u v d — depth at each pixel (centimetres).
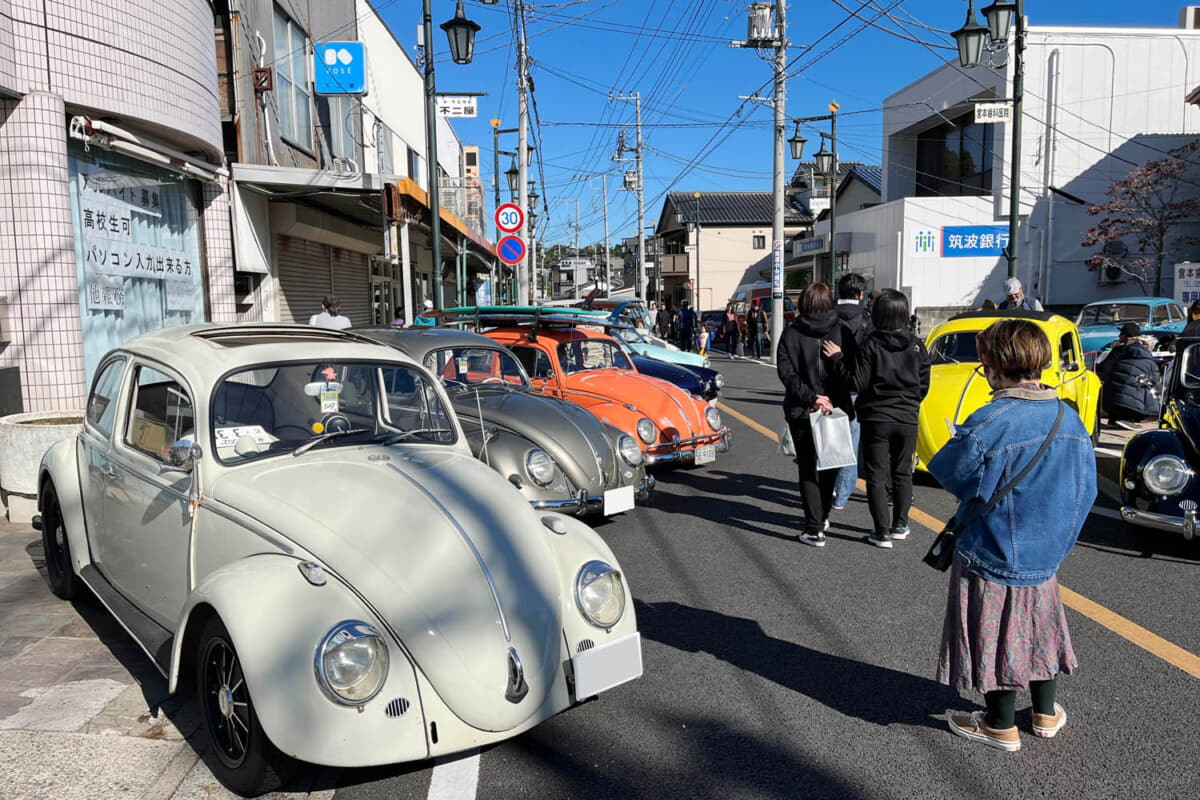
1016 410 298
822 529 605
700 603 494
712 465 909
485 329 847
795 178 5206
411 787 306
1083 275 2539
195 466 341
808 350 586
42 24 729
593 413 705
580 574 331
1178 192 2445
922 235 2558
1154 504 541
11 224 721
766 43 2020
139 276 941
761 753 328
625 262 8356
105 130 792
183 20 920
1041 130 2498
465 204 2262
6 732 334
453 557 310
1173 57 2505
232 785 295
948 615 322
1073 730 341
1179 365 609
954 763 319
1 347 723
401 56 2270
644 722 354
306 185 1156
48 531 478
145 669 393
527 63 2117
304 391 384
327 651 265
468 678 286
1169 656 411
